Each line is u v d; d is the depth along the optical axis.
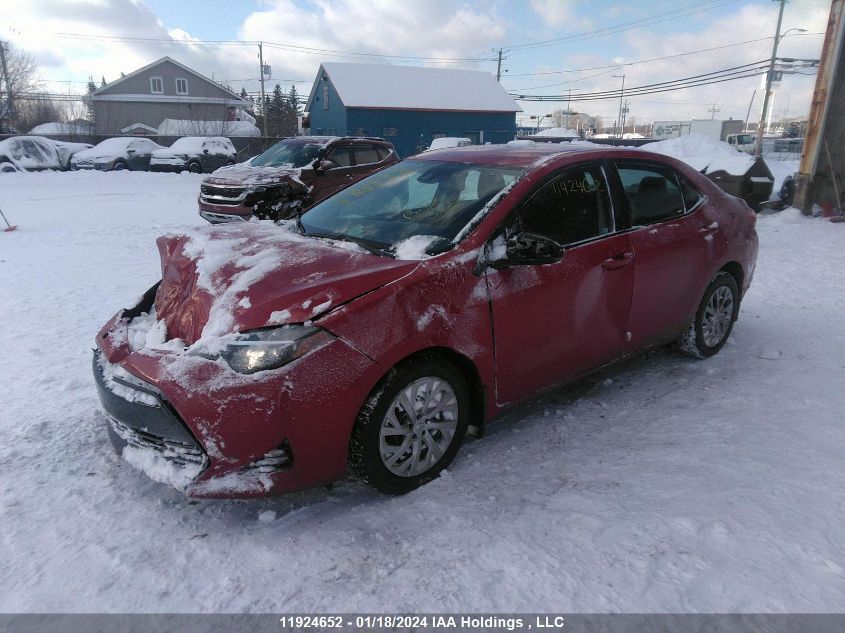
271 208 10.26
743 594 2.34
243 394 2.59
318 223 3.93
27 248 9.41
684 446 3.44
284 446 2.71
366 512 2.92
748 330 5.46
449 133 43.06
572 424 3.79
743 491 2.96
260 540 2.72
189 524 2.84
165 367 2.69
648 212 4.11
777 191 13.73
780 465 3.18
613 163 3.96
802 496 2.91
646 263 3.95
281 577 2.49
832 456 3.25
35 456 3.38
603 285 3.72
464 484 3.14
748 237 4.86
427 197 3.73
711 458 3.29
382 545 2.68
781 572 2.44
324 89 44.25
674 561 2.51
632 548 2.59
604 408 4.00
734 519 2.75
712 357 4.83
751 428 3.61
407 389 2.95
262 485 2.68
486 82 45.53
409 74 44.16
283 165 11.20
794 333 5.34
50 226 11.73
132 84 58.16
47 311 6.09
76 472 3.25
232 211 10.22
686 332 4.61
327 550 2.65
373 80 42.56
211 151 28.69
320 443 2.73
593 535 2.68
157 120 59.19
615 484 3.08
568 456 3.40
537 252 3.21
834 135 11.50
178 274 3.35
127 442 2.97
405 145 42.22
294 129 77.50
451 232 3.29
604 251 3.72
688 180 4.48
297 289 2.80
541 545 2.63
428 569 2.52
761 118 42.84
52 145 27.33
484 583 2.43
